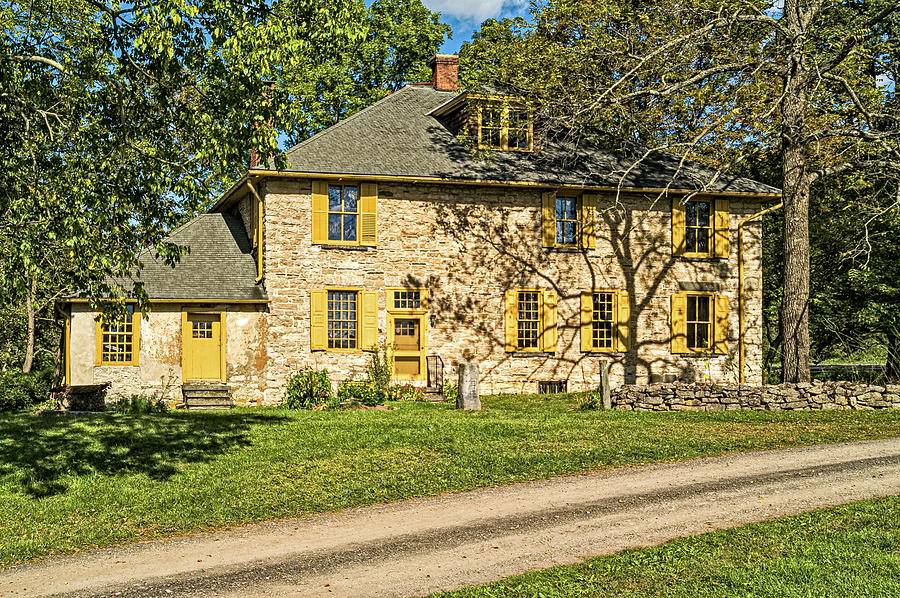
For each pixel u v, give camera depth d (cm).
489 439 1769
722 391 2191
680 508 1255
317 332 2584
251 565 1030
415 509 1285
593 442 1738
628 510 1249
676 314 2923
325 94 3541
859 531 1109
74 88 1287
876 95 2688
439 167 2714
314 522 1225
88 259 1240
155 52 1186
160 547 1114
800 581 939
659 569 987
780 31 2258
